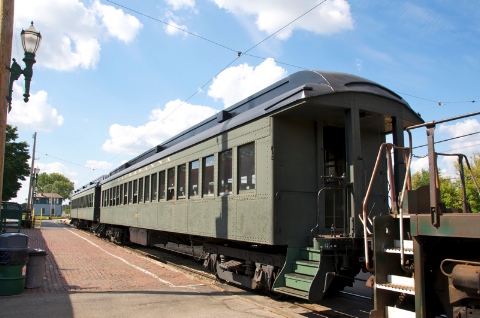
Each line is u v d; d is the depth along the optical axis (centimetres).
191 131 1137
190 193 1010
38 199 9444
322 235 681
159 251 1650
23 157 3978
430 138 433
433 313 445
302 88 629
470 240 422
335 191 730
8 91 739
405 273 484
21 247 750
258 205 702
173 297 714
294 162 700
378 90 702
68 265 1124
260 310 629
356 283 938
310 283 590
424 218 416
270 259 714
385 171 786
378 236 475
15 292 730
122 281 876
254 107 807
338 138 786
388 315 462
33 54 789
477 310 395
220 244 928
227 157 835
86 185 3098
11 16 709
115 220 1852
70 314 598
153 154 1462
